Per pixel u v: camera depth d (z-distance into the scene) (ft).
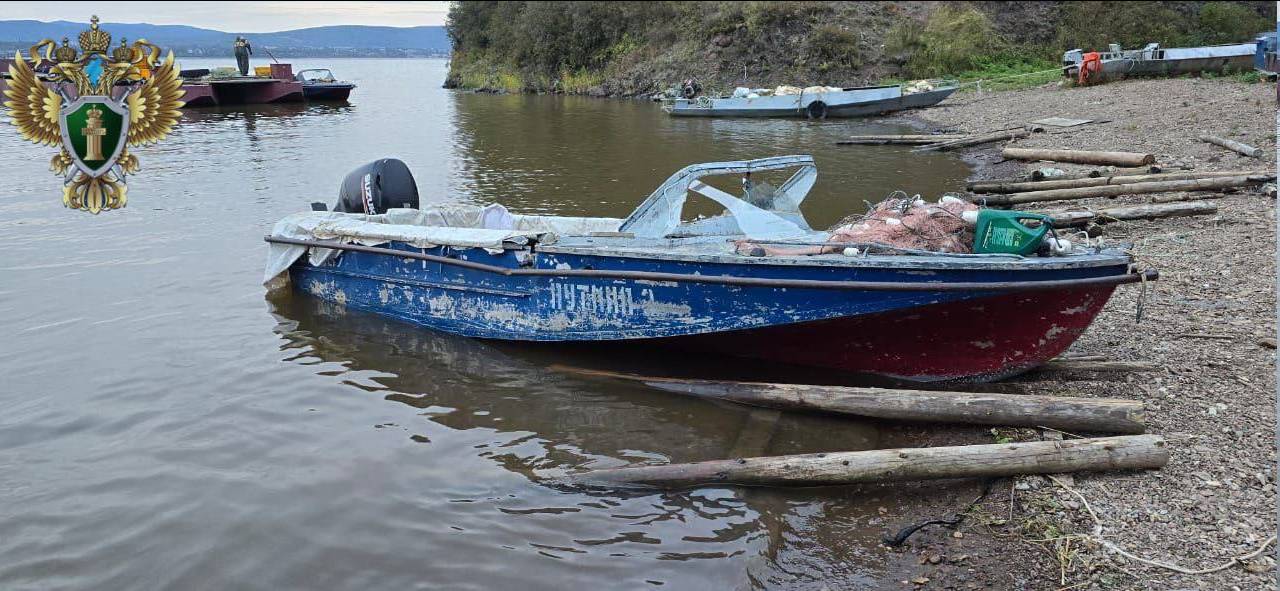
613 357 24.73
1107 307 25.66
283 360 24.76
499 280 24.84
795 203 26.86
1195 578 14.03
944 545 15.60
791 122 90.27
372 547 15.97
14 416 20.95
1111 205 39.65
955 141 66.13
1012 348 21.09
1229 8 121.80
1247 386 19.81
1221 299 25.49
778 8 126.21
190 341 26.09
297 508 17.20
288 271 31.32
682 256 21.65
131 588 14.79
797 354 23.06
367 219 29.73
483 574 15.21
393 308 27.94
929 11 127.24
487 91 158.81
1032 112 76.79
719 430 20.34
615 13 146.82
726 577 15.07
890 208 23.53
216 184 53.01
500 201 48.47
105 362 24.30
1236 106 60.23
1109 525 15.48
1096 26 120.16
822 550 15.70
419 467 18.85
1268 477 16.22
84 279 31.89
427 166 61.46
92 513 16.97
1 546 15.89
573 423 20.90
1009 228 20.75
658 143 74.08
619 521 16.78
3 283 31.22
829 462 17.21
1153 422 18.67
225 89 119.03
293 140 76.84
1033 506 16.24
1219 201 37.50
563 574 15.21
